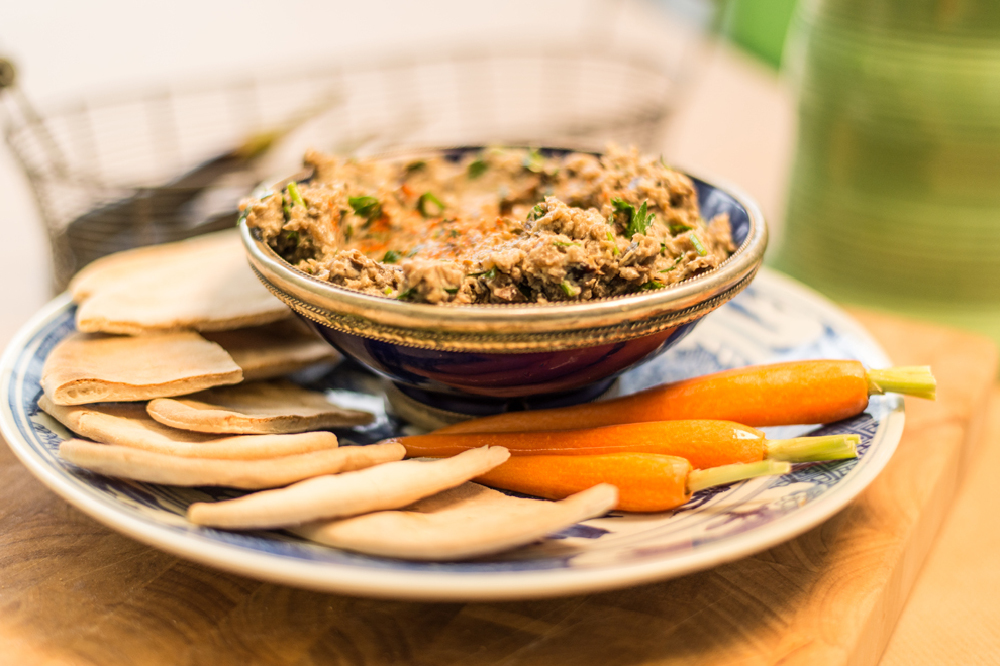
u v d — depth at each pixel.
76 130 0.87
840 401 0.42
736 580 0.38
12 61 0.60
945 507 0.46
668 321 0.39
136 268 0.50
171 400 0.41
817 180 0.67
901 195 0.62
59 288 0.65
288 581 0.34
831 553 0.40
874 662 0.39
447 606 0.37
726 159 1.15
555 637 0.36
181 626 0.36
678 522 0.38
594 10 1.60
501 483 0.41
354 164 0.48
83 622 0.37
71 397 0.40
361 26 1.53
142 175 0.71
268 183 0.46
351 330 0.39
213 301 0.46
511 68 1.16
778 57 1.42
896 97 0.60
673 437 0.40
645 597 0.38
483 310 0.37
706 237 0.43
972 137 0.59
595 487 0.36
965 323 0.65
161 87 1.07
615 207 0.42
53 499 0.42
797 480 0.39
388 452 0.39
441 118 1.03
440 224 0.45
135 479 0.38
